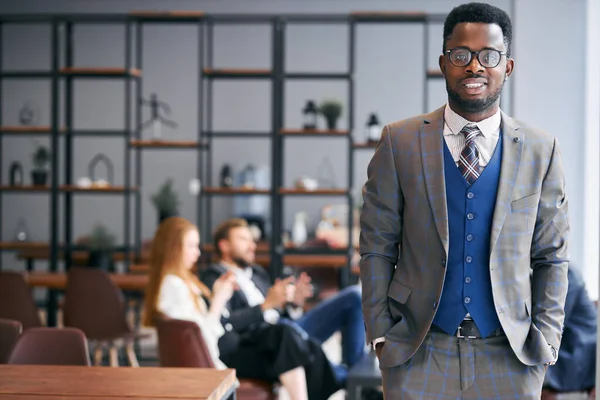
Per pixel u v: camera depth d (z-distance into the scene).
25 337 3.58
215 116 13.21
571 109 7.99
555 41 8.02
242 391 4.88
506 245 2.62
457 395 2.63
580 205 7.90
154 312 4.94
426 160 2.67
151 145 9.29
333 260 9.01
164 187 9.80
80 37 13.16
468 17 2.61
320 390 5.16
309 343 5.09
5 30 13.16
